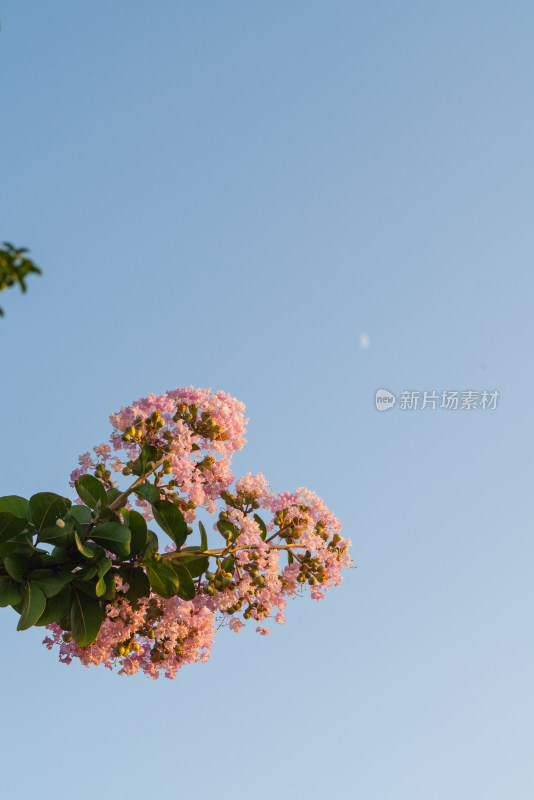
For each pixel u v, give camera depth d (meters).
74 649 5.37
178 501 5.26
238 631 5.28
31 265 4.84
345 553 5.53
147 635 5.40
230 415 5.63
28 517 5.00
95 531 4.93
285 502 5.59
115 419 5.46
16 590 4.77
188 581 5.11
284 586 5.50
